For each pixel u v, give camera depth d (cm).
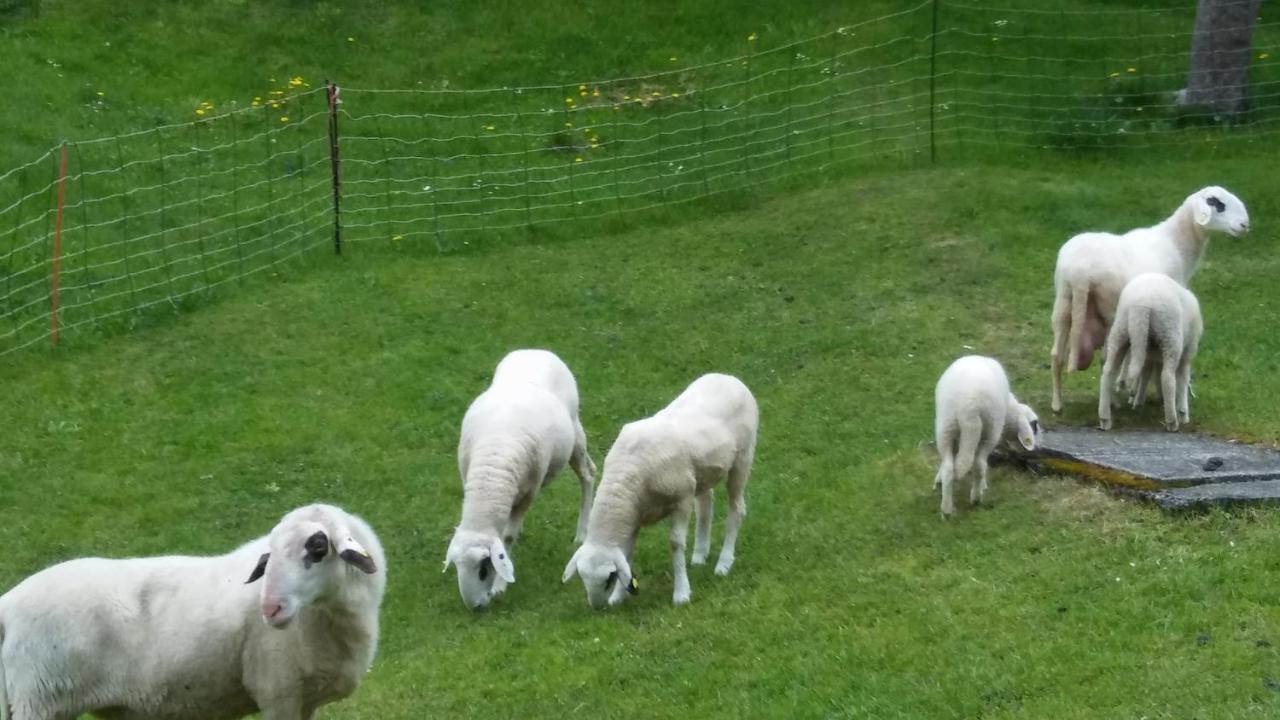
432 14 2105
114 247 1510
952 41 2080
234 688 639
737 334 1368
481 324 1398
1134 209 1602
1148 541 845
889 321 1370
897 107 1911
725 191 1717
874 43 2067
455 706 771
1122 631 741
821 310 1411
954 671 724
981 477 956
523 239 1609
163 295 1434
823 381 1257
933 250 1522
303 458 1153
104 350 1336
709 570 936
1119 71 2003
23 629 616
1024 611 783
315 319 1397
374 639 655
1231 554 806
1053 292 1409
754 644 800
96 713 642
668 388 1271
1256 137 1827
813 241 1571
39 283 1428
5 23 1972
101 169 1655
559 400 993
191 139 1756
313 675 636
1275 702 646
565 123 1870
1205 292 1409
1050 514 920
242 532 1045
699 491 916
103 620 619
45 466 1141
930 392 1211
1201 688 668
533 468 938
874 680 727
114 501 1089
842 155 1797
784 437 1152
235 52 1977
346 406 1237
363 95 1905
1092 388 1209
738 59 2027
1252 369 1199
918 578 857
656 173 1762
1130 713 653
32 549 1020
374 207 1641
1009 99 1927
